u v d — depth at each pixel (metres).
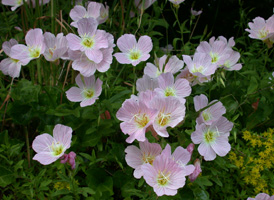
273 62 0.73
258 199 0.41
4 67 0.55
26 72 0.68
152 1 0.67
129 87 0.64
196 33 0.93
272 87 0.58
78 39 0.46
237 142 0.54
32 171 0.49
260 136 0.53
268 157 0.50
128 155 0.42
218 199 0.50
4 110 0.54
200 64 0.51
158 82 0.46
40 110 0.52
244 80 0.65
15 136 0.56
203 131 0.45
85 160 0.51
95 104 0.50
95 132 0.50
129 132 0.40
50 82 0.58
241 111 0.58
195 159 0.44
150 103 0.39
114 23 0.72
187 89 0.46
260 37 0.60
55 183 0.46
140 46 0.51
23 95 0.53
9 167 0.48
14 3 0.63
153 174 0.37
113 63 0.66
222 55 0.57
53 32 0.59
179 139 0.44
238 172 0.49
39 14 0.62
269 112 0.57
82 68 0.47
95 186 0.47
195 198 0.45
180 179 0.37
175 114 0.40
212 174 0.49
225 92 0.60
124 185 0.47
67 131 0.41
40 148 0.41
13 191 0.47
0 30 0.69
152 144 0.41
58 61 0.49
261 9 0.91
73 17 0.57
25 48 0.49
